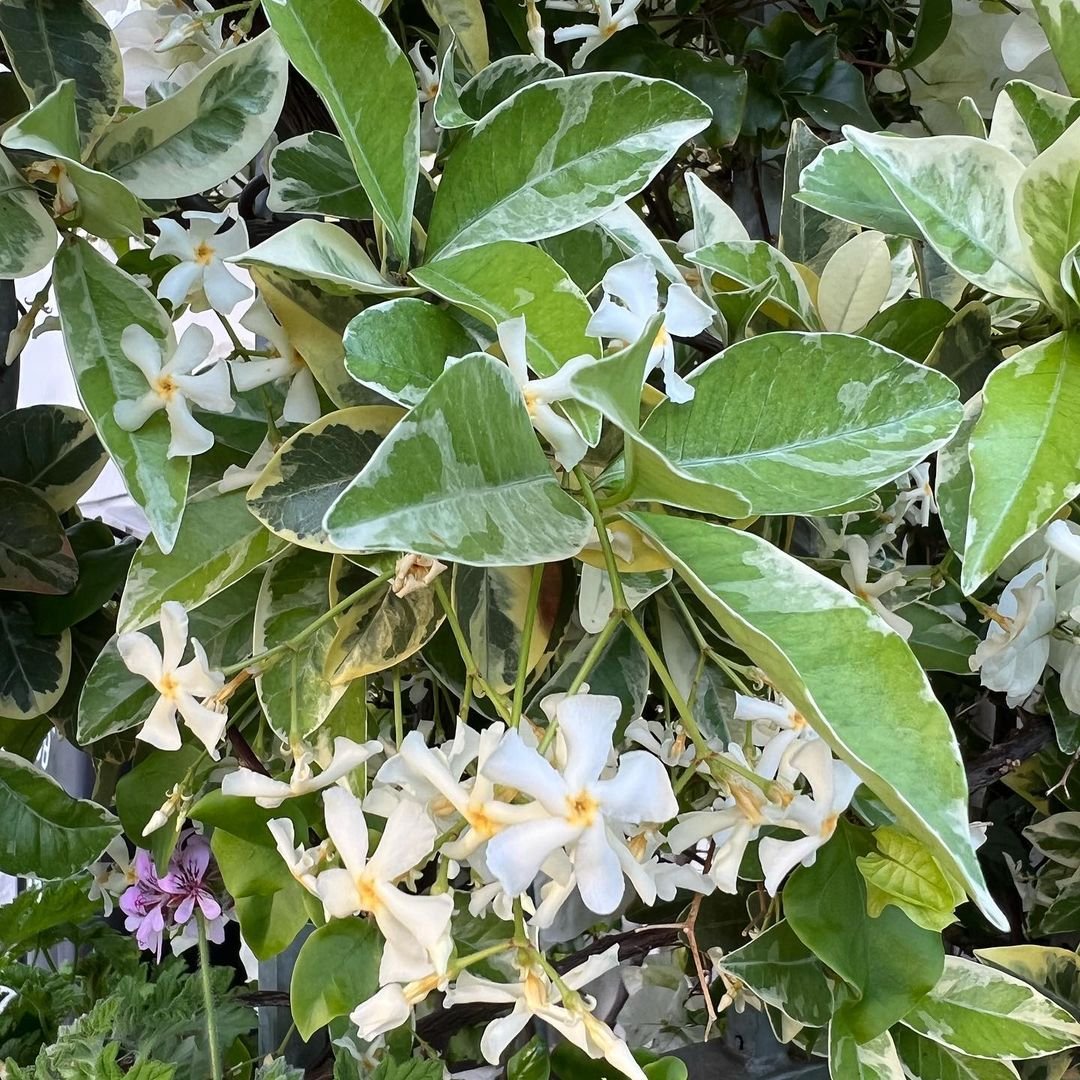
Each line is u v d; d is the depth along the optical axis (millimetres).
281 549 214
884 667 153
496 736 178
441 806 184
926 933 216
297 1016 197
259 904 229
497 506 159
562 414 172
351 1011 200
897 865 206
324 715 211
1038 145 220
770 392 187
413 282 194
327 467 198
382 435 199
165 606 195
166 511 180
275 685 216
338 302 199
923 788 144
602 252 224
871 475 179
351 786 216
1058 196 188
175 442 182
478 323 190
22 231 183
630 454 164
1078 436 178
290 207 220
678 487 161
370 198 185
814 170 241
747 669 211
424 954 182
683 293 187
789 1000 234
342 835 187
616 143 198
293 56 173
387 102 187
